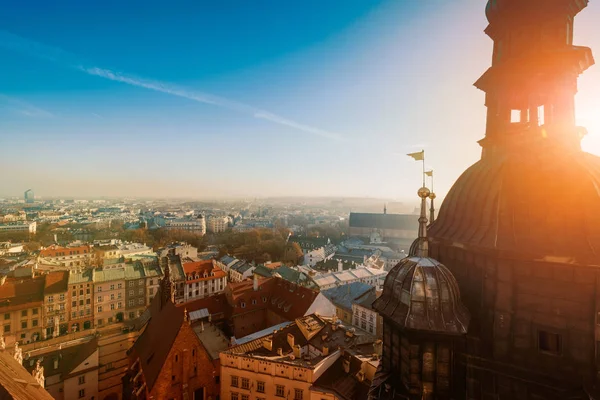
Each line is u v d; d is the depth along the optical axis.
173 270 111.94
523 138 17.62
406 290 16.14
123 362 63.78
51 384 55.75
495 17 18.36
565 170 15.70
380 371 18.64
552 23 17.17
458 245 17.19
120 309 98.00
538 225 15.27
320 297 76.12
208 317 73.69
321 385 43.25
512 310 15.35
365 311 82.75
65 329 89.69
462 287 17.45
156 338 53.44
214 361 50.84
